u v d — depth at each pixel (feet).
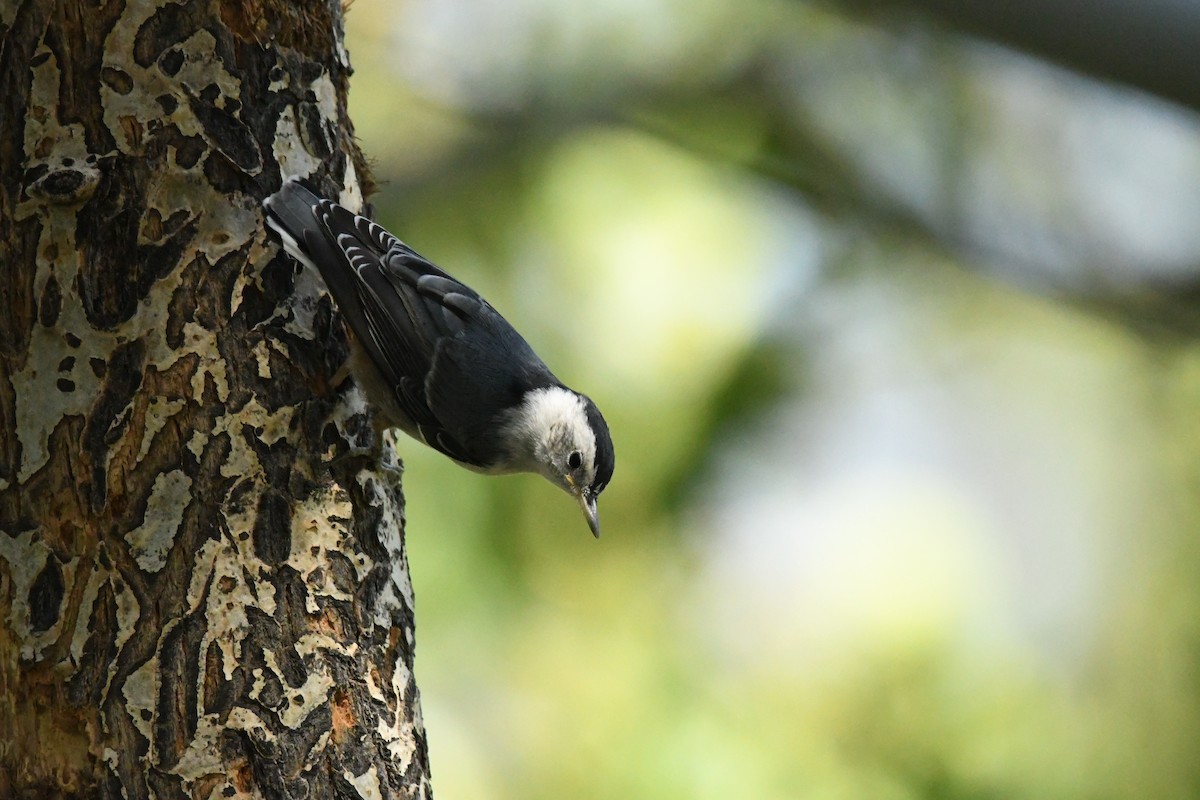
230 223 22.06
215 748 20.29
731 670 38.32
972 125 46.52
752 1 45.14
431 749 36.27
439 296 28.45
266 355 22.12
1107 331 47.24
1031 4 26.30
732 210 42.09
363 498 22.77
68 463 20.43
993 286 47.29
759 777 35.91
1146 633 41.93
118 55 21.44
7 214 20.94
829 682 37.99
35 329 20.70
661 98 44.96
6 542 20.25
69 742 19.89
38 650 19.99
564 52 45.29
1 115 21.17
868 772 36.19
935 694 37.32
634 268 40.60
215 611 20.70
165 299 21.31
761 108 45.29
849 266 44.27
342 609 21.89
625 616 37.45
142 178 21.44
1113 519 45.39
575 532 37.42
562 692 36.88
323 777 21.03
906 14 29.91
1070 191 46.68
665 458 38.01
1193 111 27.37
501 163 42.88
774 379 39.50
